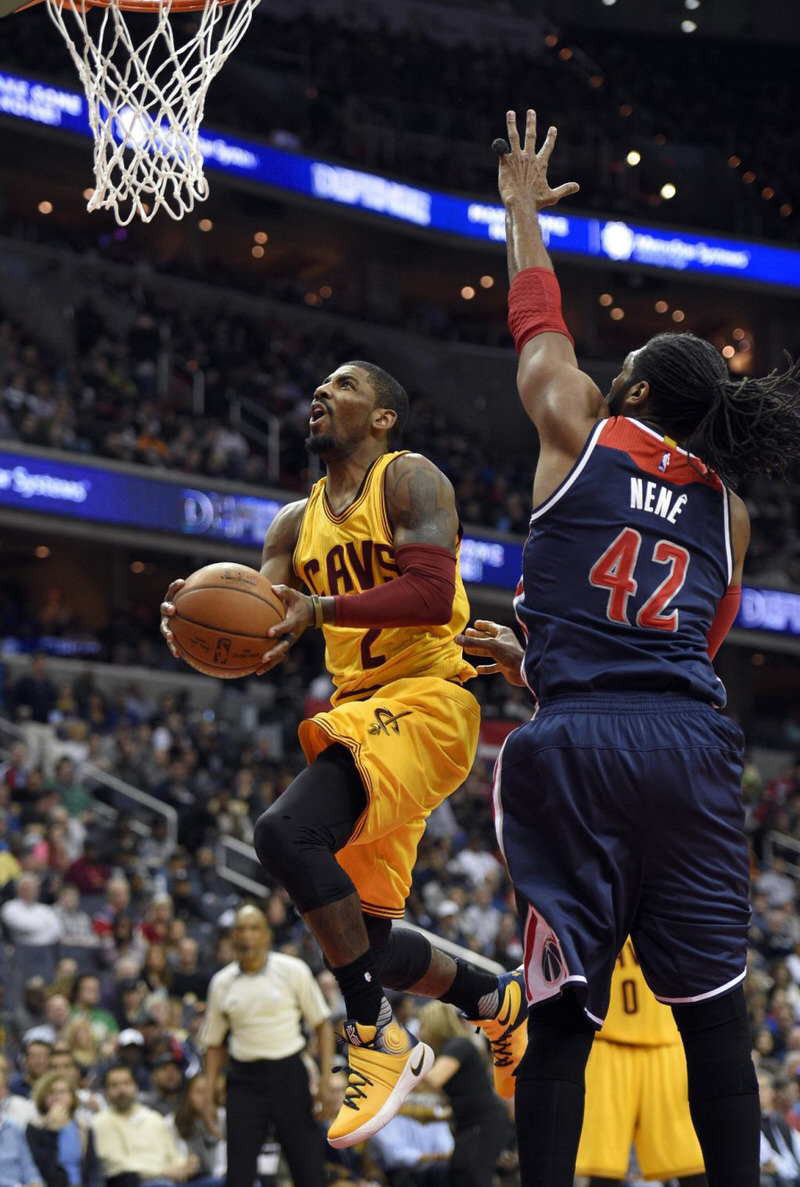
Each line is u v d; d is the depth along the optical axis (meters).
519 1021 3.55
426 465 3.24
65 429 20.31
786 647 25.89
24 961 10.51
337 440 3.30
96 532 20.09
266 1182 7.37
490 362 28.69
